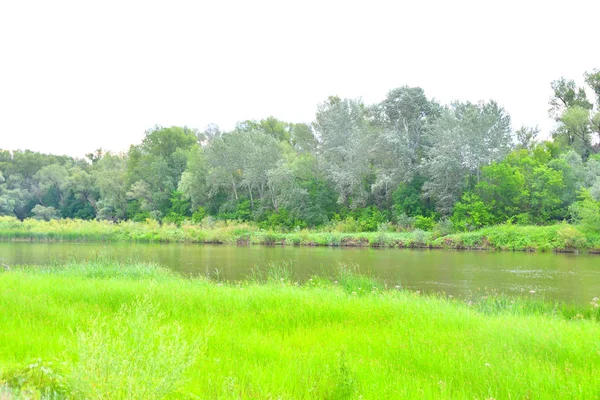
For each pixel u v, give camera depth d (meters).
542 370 6.14
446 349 7.30
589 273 22.45
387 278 20.95
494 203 45.16
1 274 16.25
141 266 20.58
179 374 4.80
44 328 8.12
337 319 9.87
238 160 66.50
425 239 41.62
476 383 5.87
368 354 7.21
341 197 55.47
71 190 97.56
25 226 62.69
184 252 36.81
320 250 38.75
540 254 33.06
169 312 9.75
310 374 6.01
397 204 51.00
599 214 35.47
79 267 19.73
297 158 62.75
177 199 74.56
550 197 44.03
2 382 5.30
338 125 58.56
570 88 64.19
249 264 27.25
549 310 12.93
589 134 60.88
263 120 93.25
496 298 14.71
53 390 5.22
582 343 7.50
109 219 84.69
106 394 4.43
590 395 5.36
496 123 49.31
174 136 88.62
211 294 11.70
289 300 10.98
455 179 48.09
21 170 103.62
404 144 53.88
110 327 7.79
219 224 58.59
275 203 61.12
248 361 6.70
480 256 31.73
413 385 5.70
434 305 11.33
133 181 82.38
